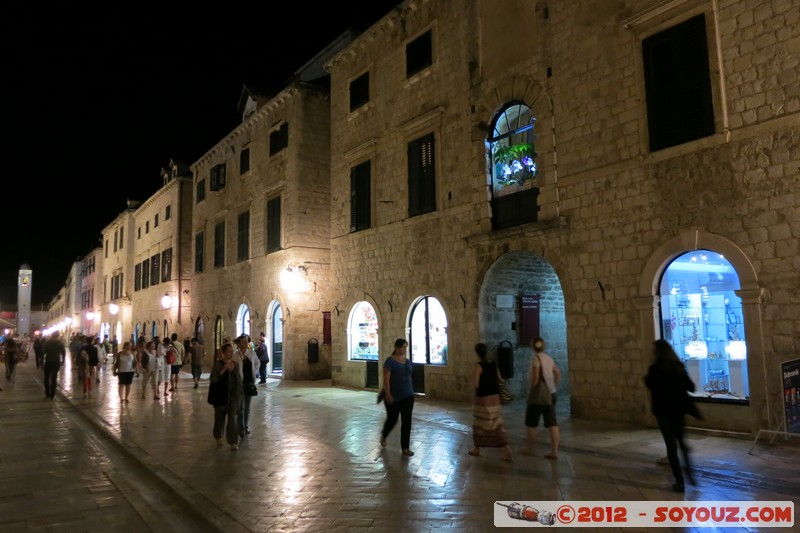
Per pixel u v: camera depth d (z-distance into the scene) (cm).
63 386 1955
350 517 559
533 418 802
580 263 1103
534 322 1405
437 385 1421
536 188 1210
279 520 555
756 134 865
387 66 1652
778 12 854
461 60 1406
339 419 1152
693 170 938
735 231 880
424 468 741
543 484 662
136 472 782
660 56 996
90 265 5862
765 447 794
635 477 685
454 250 1391
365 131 1725
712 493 618
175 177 3219
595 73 1098
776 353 827
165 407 1380
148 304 3659
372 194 1666
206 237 2853
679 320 969
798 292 810
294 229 2047
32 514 601
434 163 1465
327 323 2092
